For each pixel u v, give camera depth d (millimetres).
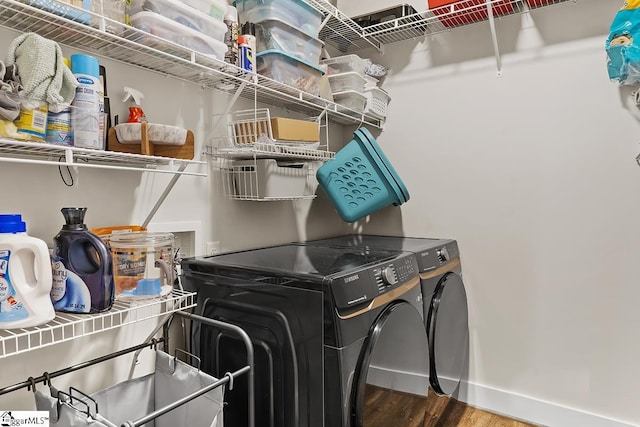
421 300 1644
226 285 1399
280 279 1267
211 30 1350
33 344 1145
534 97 2070
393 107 2494
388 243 2096
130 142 1189
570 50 1978
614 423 1911
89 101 1022
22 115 897
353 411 1191
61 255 1038
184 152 1302
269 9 1598
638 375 1860
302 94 1764
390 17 2164
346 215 2133
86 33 1104
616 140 1884
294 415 1236
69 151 956
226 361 1400
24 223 983
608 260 1913
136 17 1146
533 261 2092
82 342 1271
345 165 2123
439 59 2334
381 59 2525
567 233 2006
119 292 1137
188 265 1501
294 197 1890
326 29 2270
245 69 1477
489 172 2201
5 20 1049
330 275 1221
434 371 1729
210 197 1697
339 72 2180
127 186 1386
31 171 1147
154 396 1287
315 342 1193
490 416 2150
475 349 2260
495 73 2170
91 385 1295
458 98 2283
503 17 2143
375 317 1304
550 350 2059
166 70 1476
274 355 1280
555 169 2025
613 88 1885
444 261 1959
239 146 1624
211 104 1699
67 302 1028
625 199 1869
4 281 911
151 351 1477
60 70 954
